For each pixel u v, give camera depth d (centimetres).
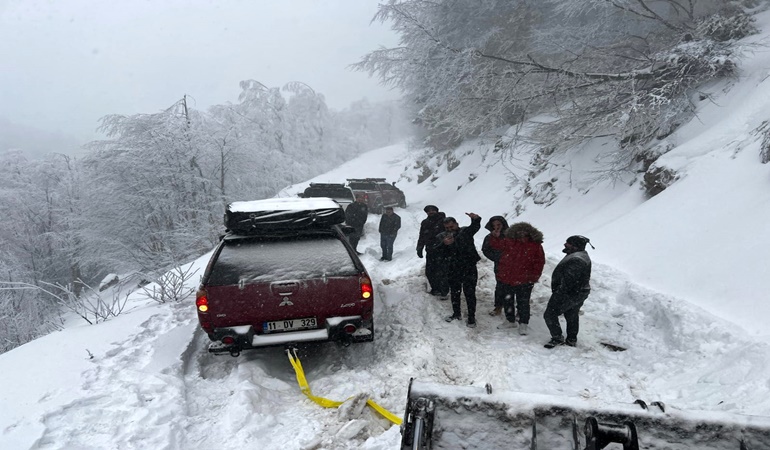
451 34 2033
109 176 2034
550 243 980
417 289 704
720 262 587
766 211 616
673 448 201
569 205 1228
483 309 632
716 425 201
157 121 2052
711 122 979
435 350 493
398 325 551
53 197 2755
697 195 770
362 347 518
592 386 418
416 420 203
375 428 358
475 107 1531
